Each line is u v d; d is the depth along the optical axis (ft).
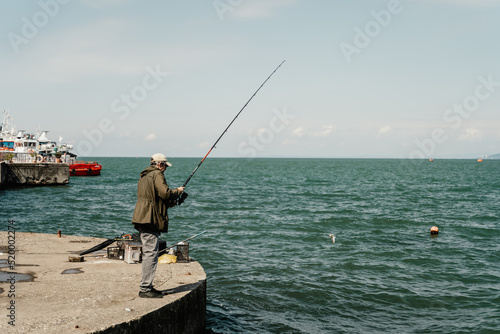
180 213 71.31
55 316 13.28
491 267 37.04
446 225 61.05
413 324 24.22
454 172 299.79
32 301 14.84
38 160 158.81
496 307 26.86
